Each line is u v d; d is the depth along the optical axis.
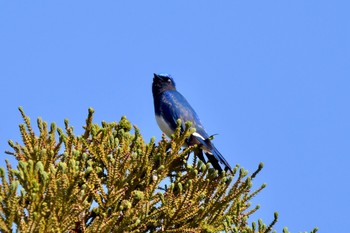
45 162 13.38
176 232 13.68
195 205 13.72
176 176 15.16
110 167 13.57
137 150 14.11
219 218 14.20
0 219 11.95
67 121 14.62
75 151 13.34
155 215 13.59
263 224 14.41
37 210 12.07
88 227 12.66
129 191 14.03
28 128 14.34
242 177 14.30
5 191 12.25
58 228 12.03
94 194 13.16
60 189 11.94
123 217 13.10
